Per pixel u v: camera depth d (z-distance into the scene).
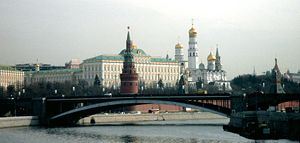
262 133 185.25
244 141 179.50
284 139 181.00
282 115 188.62
